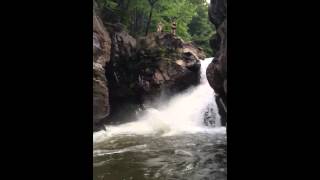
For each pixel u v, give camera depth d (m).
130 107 18.28
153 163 8.45
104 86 12.84
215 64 13.73
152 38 20.20
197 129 15.00
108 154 9.60
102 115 12.97
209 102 17.75
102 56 13.73
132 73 18.17
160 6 25.23
